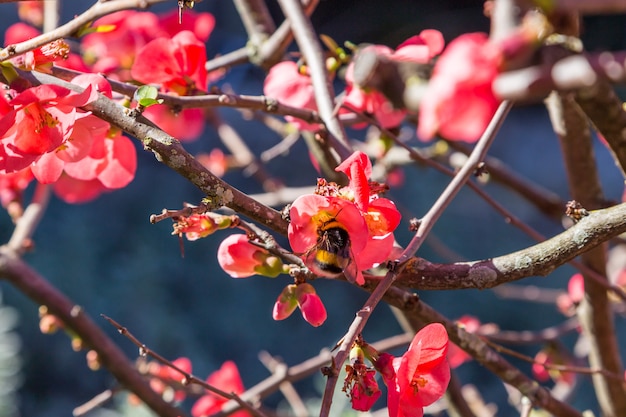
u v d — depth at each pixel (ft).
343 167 2.47
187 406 8.02
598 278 2.94
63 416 10.02
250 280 11.62
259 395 3.27
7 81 2.45
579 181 3.06
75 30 2.53
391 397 2.44
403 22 13.14
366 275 2.58
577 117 2.99
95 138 2.64
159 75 2.76
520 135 15.48
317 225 2.47
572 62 2.13
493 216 12.41
